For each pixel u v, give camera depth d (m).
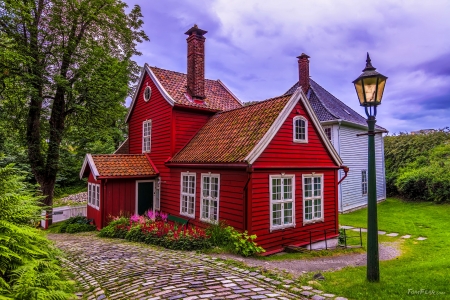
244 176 9.98
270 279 5.84
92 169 13.88
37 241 4.91
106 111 18.67
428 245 11.95
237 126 12.14
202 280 5.73
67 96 18.09
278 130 10.62
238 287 5.32
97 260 7.77
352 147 21.27
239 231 10.09
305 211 11.69
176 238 9.38
